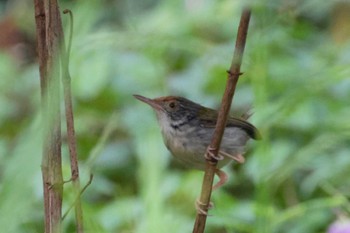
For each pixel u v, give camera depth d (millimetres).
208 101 12680
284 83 11789
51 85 5949
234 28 14156
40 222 9641
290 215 9570
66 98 6348
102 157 12508
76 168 6355
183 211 10859
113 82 12711
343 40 14492
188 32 13867
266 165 9148
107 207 10625
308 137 11789
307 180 11414
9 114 13969
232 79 6422
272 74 11945
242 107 12383
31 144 4848
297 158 10359
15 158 4793
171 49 13805
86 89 12234
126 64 12805
